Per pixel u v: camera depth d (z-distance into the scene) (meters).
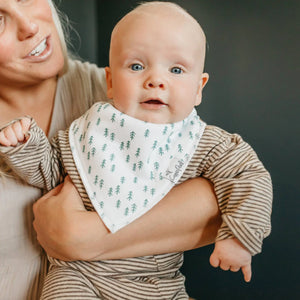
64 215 0.81
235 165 0.87
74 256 0.81
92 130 0.92
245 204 0.79
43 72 0.92
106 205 0.85
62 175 0.97
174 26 0.84
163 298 0.85
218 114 1.48
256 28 1.36
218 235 0.81
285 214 1.38
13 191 0.97
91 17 1.66
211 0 1.43
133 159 0.88
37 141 0.86
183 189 0.87
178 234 0.84
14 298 0.99
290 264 1.39
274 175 1.39
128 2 1.59
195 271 1.61
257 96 1.39
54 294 0.81
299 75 1.30
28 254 1.01
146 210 0.83
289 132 1.34
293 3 1.28
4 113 1.04
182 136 0.91
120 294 0.83
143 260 0.87
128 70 0.85
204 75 0.94
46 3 0.91
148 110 0.86
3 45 0.86
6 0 0.83
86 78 1.12
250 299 1.49
